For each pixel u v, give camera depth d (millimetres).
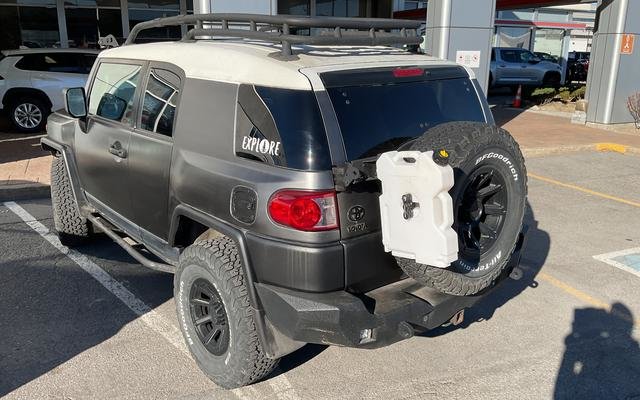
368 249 2910
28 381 3406
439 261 2654
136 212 4098
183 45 3752
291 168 2816
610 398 3365
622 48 12625
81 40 16812
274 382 3453
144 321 4152
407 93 3246
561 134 12141
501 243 3123
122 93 4219
